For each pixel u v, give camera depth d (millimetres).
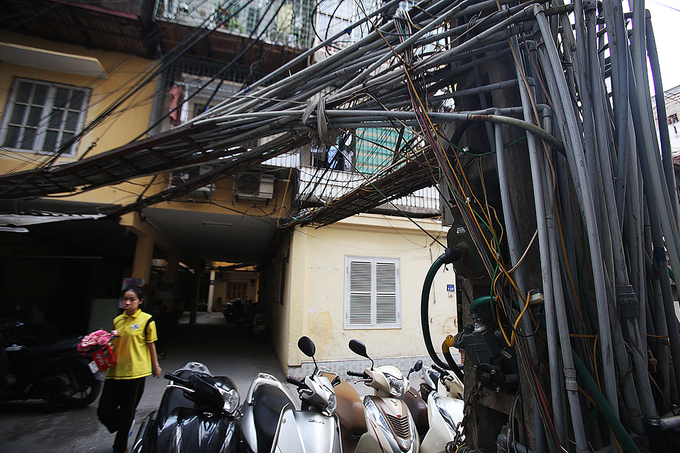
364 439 2361
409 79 1745
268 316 10445
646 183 1391
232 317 15344
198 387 2066
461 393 2885
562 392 1230
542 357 1444
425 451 2492
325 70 2271
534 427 1404
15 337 4492
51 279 9562
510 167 1646
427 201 6301
